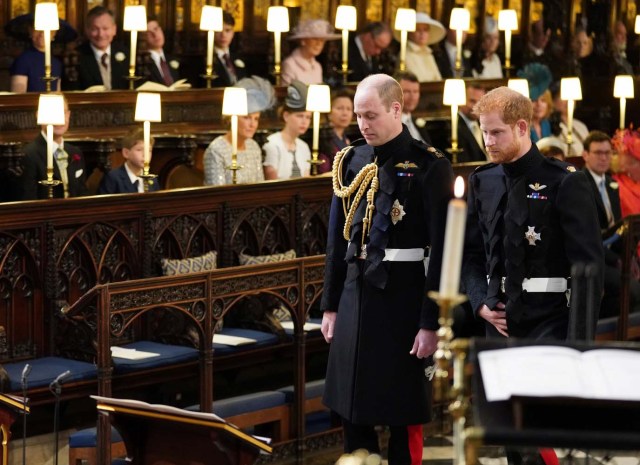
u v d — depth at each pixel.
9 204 13.21
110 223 14.12
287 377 16.16
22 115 16.72
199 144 18.28
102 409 9.52
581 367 6.63
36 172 15.38
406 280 10.55
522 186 10.15
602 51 29.78
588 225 9.94
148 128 15.66
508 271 10.13
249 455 9.32
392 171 10.56
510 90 10.13
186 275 12.66
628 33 32.59
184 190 14.72
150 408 9.30
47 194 14.90
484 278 10.46
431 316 10.28
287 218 15.94
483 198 10.39
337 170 10.94
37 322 13.59
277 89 19.83
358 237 10.68
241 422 13.33
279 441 13.70
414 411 10.61
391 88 10.54
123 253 14.30
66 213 13.70
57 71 19.70
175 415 9.21
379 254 10.52
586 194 10.03
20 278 13.45
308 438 13.84
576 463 12.62
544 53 28.64
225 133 18.31
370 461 7.02
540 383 6.40
